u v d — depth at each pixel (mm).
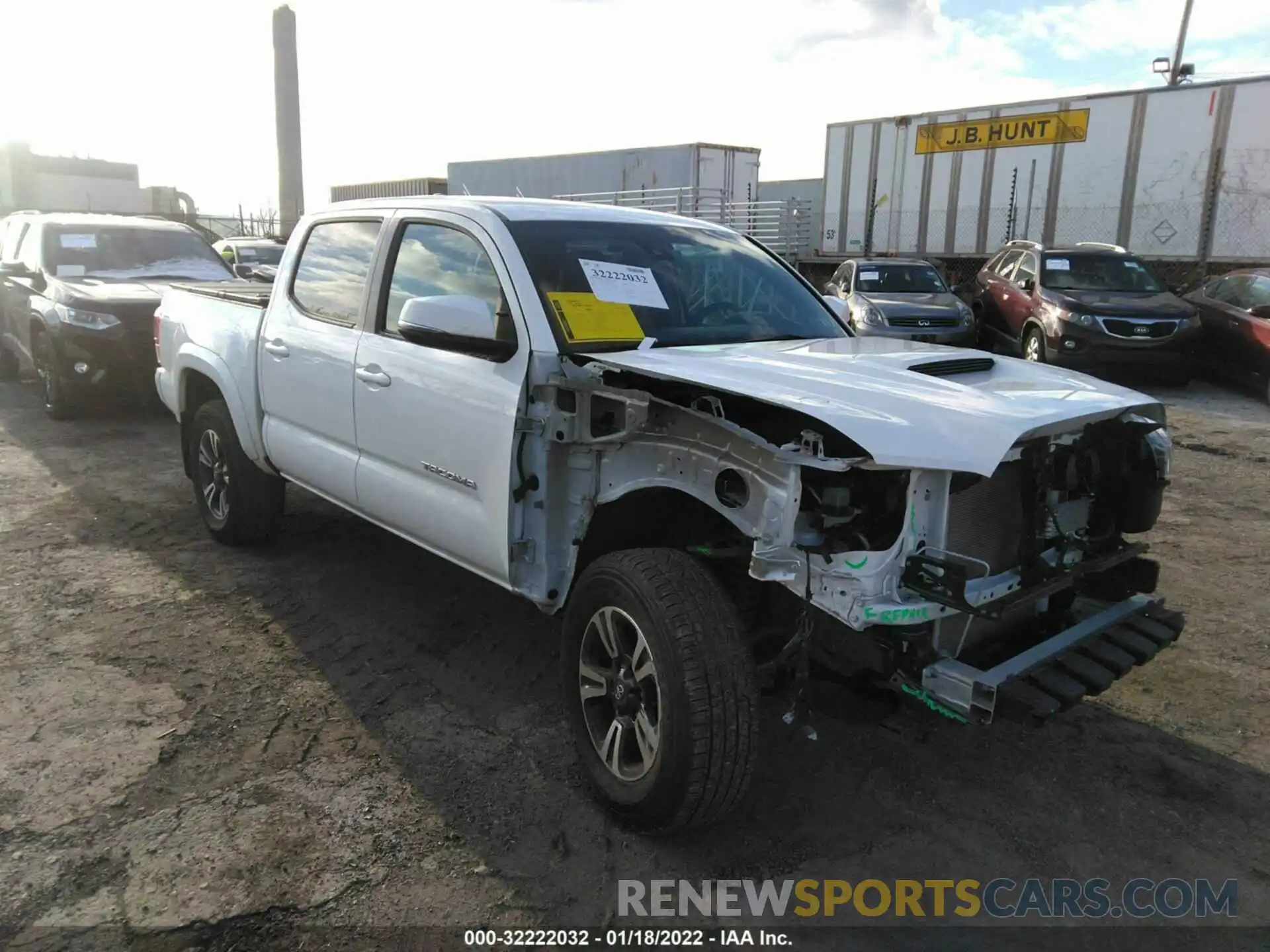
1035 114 16875
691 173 21859
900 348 3506
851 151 19969
